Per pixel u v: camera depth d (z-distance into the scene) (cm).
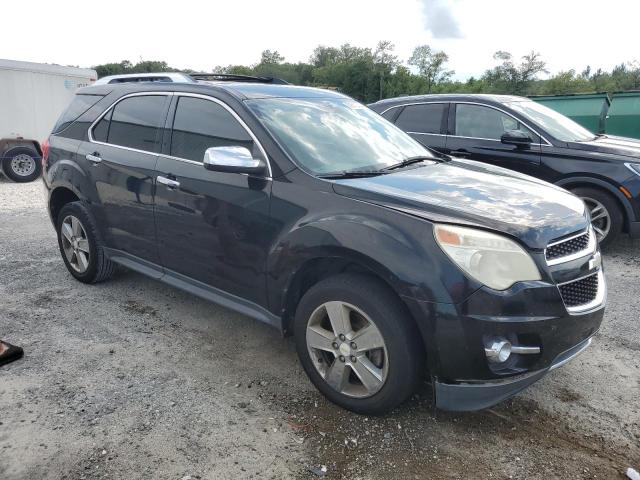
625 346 393
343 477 254
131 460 262
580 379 345
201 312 439
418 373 276
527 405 315
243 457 265
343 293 285
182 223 372
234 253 342
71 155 468
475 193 307
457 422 296
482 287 253
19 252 605
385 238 270
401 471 258
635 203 596
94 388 324
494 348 255
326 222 291
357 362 288
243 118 350
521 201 300
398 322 269
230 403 311
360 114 418
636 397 325
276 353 372
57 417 294
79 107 484
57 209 512
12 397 312
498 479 255
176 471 255
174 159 381
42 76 1283
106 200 434
